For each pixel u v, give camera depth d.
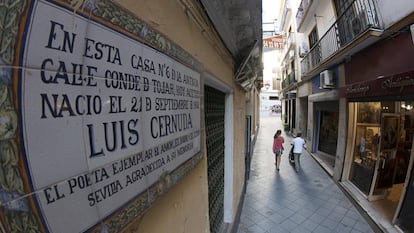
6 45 0.45
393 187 5.04
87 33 0.62
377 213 4.39
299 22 10.84
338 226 4.27
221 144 3.55
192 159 1.53
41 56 0.50
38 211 0.50
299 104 13.02
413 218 3.54
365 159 5.45
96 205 0.64
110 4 0.72
